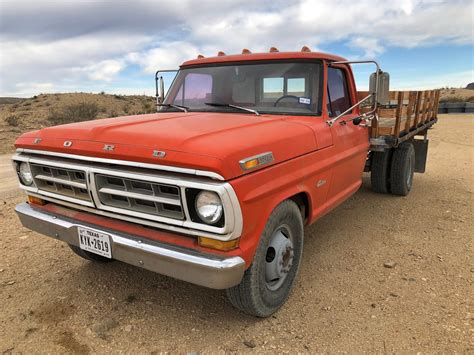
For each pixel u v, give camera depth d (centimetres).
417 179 797
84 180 298
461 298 345
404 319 315
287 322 314
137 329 307
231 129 295
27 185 346
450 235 490
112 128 296
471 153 1106
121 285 373
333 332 301
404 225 528
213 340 294
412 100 599
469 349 279
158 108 452
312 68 395
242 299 294
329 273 395
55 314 326
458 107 2672
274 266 310
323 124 376
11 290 362
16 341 292
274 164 287
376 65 396
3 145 1362
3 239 479
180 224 256
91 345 288
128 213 279
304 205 361
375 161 648
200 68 443
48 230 329
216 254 255
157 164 256
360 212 583
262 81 405
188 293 359
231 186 242
